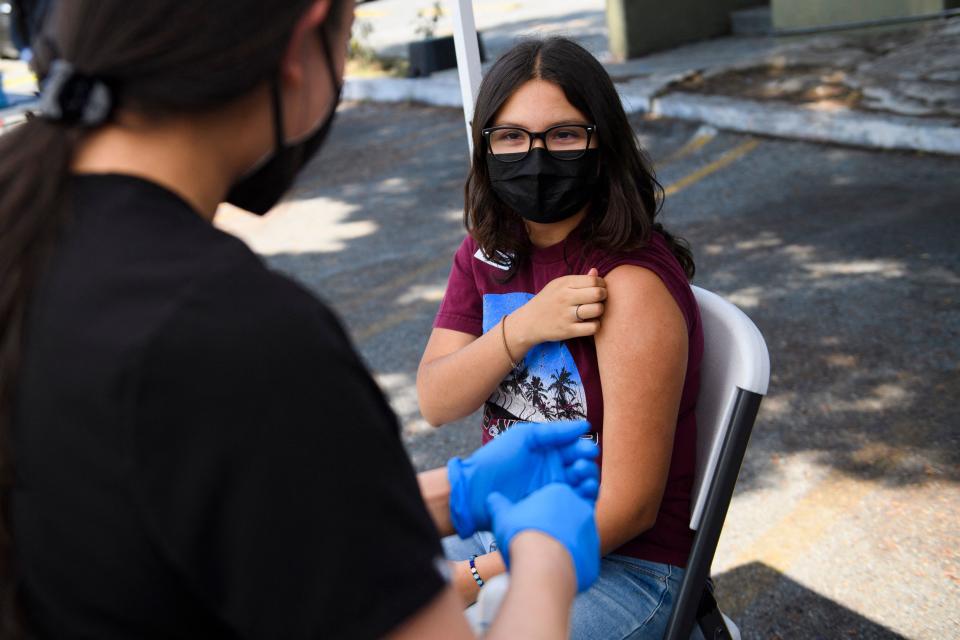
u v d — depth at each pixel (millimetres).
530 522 809
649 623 1466
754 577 2438
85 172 711
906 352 3426
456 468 969
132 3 681
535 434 969
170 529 638
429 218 5891
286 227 6062
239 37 686
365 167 7223
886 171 5457
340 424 660
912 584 2334
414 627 669
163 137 710
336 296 4848
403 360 3994
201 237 695
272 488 633
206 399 630
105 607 678
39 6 771
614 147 1499
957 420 2984
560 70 1475
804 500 2719
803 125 6219
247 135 748
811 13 8242
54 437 654
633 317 1440
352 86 9797
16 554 694
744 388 1384
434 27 9805
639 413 1425
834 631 2219
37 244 682
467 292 1787
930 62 6625
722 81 7406
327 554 646
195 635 695
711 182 5785
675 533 1528
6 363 662
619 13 8961
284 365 646
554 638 730
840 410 3127
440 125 8219
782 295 4055
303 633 651
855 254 4359
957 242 4309
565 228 1610
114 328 646
